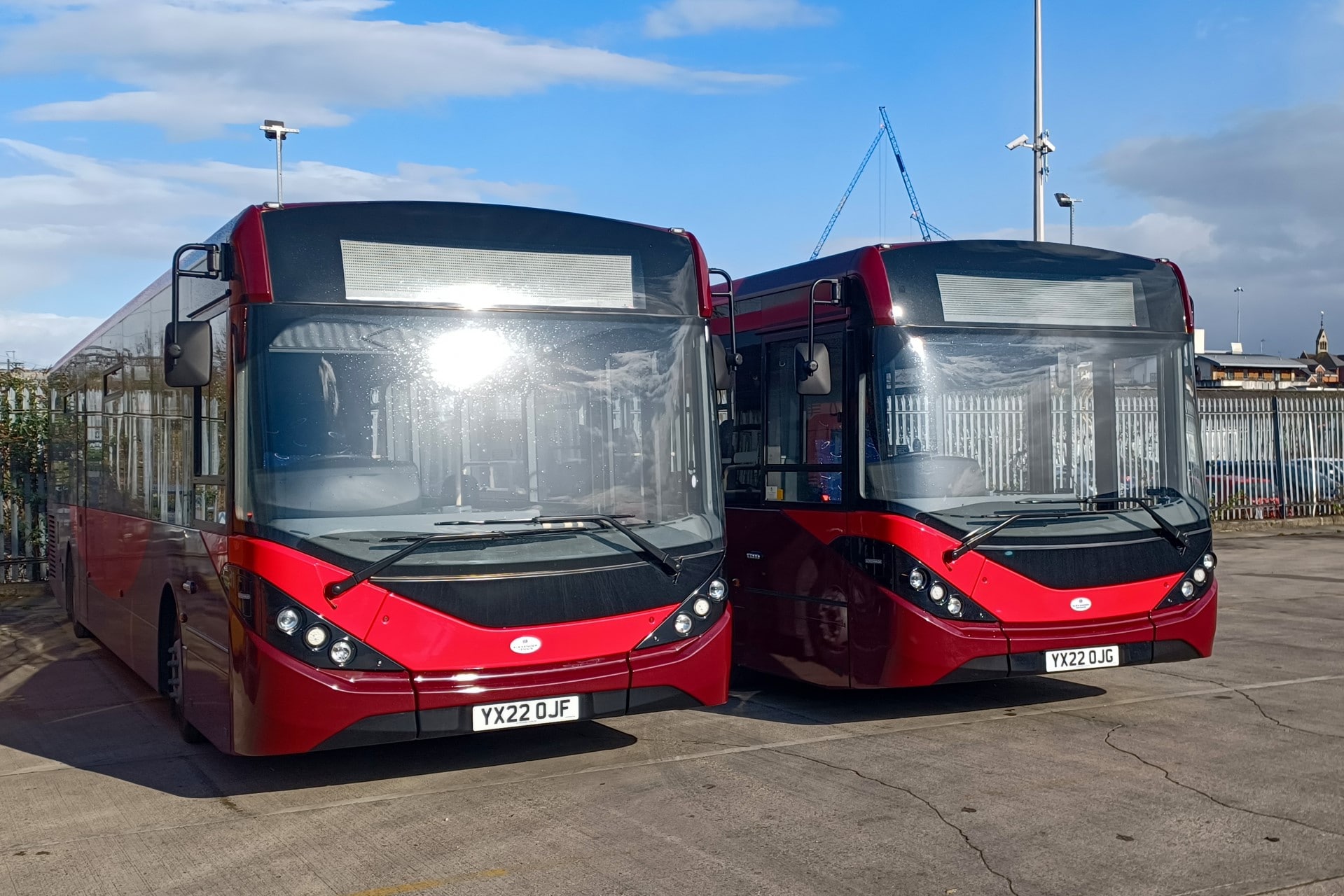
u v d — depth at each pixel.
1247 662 10.76
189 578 7.70
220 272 6.82
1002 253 8.70
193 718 7.68
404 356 6.75
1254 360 76.88
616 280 7.34
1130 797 6.53
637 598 6.96
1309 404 25.91
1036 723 8.44
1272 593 15.77
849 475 8.41
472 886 5.36
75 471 13.09
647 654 6.97
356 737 6.34
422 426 6.70
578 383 7.08
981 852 5.66
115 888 5.49
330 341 6.65
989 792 6.67
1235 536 24.31
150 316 9.19
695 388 7.46
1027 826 6.04
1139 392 8.83
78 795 7.08
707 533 7.30
